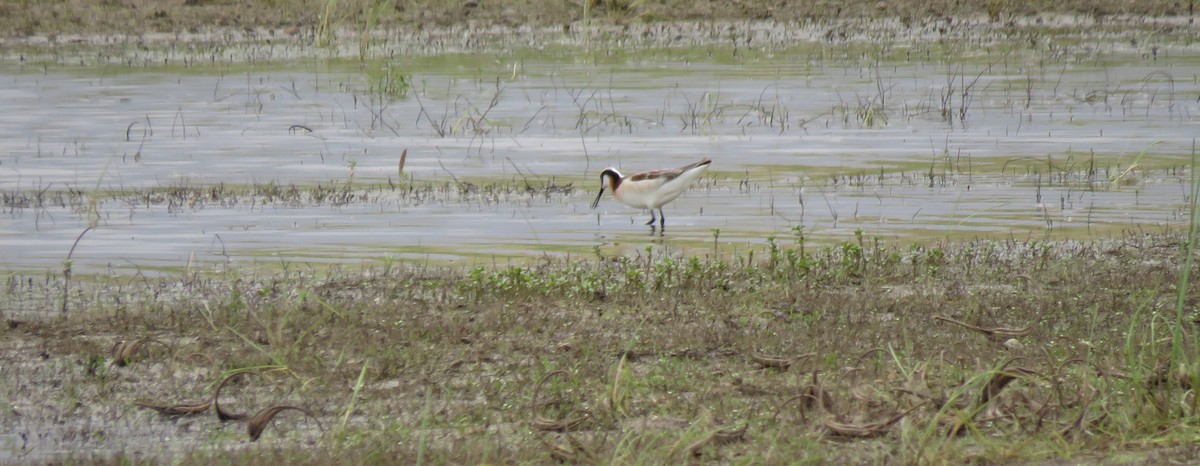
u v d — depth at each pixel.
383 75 28.97
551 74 31.00
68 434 9.41
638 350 11.05
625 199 17.17
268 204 18.59
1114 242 15.69
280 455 8.68
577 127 24.61
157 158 22.05
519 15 40.31
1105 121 24.64
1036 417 8.88
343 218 17.70
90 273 14.86
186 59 33.50
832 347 10.95
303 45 35.72
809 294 12.93
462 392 10.07
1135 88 28.23
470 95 28.16
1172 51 34.12
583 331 11.71
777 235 16.50
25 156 22.14
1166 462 8.01
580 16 40.06
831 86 28.94
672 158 21.67
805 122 24.80
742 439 8.73
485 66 32.38
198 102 27.56
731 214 17.80
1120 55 33.53
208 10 40.41
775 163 21.25
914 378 9.69
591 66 32.25
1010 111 25.83
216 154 22.42
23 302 13.46
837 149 22.34
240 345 11.46
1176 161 21.06
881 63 32.59
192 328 12.09
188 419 9.70
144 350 11.34
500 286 13.20
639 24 39.72
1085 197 18.61
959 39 36.81
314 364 10.75
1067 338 11.09
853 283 13.68
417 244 16.20
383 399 9.96
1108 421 8.82
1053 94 27.69
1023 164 20.95
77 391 10.31
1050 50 34.50
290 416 9.68
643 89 28.75
